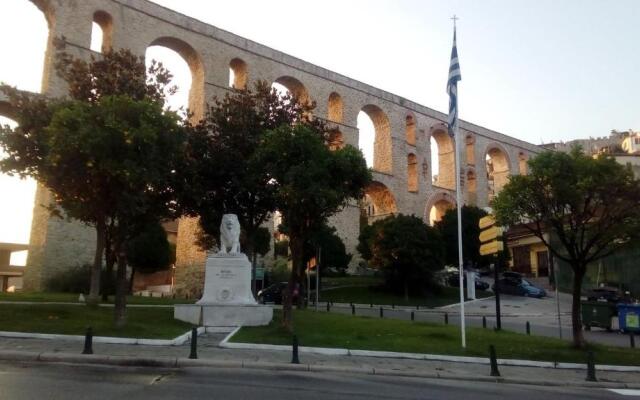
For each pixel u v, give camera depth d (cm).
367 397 944
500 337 1984
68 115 1568
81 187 1759
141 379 1001
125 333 1545
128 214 1761
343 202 1845
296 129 1817
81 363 1174
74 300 2470
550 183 1730
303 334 1731
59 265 3622
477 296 4516
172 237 6488
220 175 2464
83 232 3769
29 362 1152
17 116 1906
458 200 1791
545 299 4388
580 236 1852
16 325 1541
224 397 864
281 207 1898
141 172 1634
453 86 1938
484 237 2200
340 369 1267
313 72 5759
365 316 2603
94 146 1564
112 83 2031
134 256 3981
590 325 2734
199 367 1205
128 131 1565
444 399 976
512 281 4769
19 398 788
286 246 6469
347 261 4750
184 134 1822
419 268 4219
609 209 1736
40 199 3728
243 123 2508
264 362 1269
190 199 2403
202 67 4825
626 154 6650
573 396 1127
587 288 4447
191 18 4800
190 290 4281
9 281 6475
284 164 1783
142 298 3006
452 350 1633
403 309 3569
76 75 2091
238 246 2050
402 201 6412
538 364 1559
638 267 4066
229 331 1791
